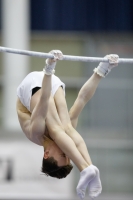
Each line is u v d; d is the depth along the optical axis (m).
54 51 18.36
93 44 46.75
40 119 18.30
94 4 47.19
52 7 46.97
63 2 47.00
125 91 40.28
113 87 40.25
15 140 38.72
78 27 47.22
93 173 17.66
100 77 20.09
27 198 37.25
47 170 18.70
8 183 37.69
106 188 40.22
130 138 40.38
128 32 47.38
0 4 47.25
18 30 42.50
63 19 47.09
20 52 18.30
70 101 42.66
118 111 40.25
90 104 40.16
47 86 18.08
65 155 18.61
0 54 47.38
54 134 18.34
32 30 47.06
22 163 38.12
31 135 18.86
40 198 37.38
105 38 47.22
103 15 47.25
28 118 19.34
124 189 40.31
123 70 42.66
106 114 40.22
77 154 17.92
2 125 40.06
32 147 38.41
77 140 18.61
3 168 38.00
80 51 47.50
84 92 20.02
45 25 47.09
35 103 19.03
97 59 19.64
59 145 18.20
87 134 40.09
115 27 47.38
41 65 46.44
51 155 18.55
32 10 46.91
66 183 38.09
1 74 47.00
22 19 42.66
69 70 46.47
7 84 40.53
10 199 37.22
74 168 38.50
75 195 37.94
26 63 42.47
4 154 38.25
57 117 18.75
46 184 37.81
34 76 19.59
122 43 46.78
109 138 40.25
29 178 37.84
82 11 47.12
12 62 41.97
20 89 19.64
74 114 19.97
